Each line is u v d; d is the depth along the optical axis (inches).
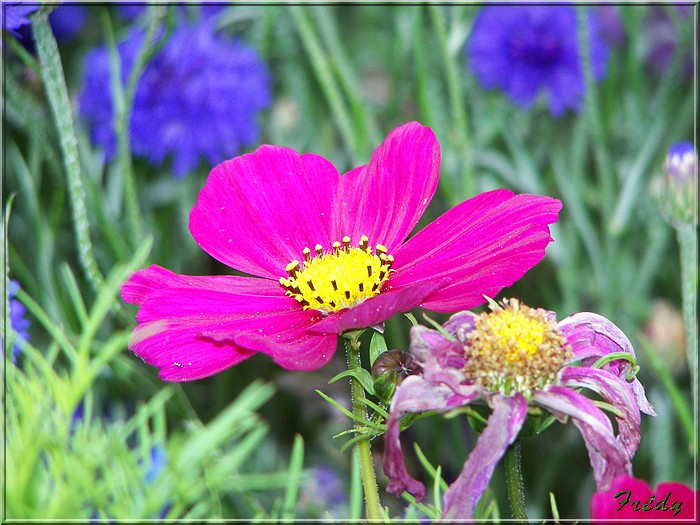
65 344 10.8
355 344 11.1
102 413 16.1
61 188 16.1
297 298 11.7
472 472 10.2
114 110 17.2
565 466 16.8
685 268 14.6
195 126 17.5
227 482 10.6
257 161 12.1
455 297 11.0
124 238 17.7
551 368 10.5
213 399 17.1
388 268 11.7
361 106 16.8
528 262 11.0
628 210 17.7
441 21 16.7
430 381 10.4
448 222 11.7
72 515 9.9
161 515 10.9
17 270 16.0
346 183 12.2
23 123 16.9
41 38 13.9
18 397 10.3
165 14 15.3
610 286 17.7
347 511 15.7
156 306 11.3
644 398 10.9
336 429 16.8
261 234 12.0
